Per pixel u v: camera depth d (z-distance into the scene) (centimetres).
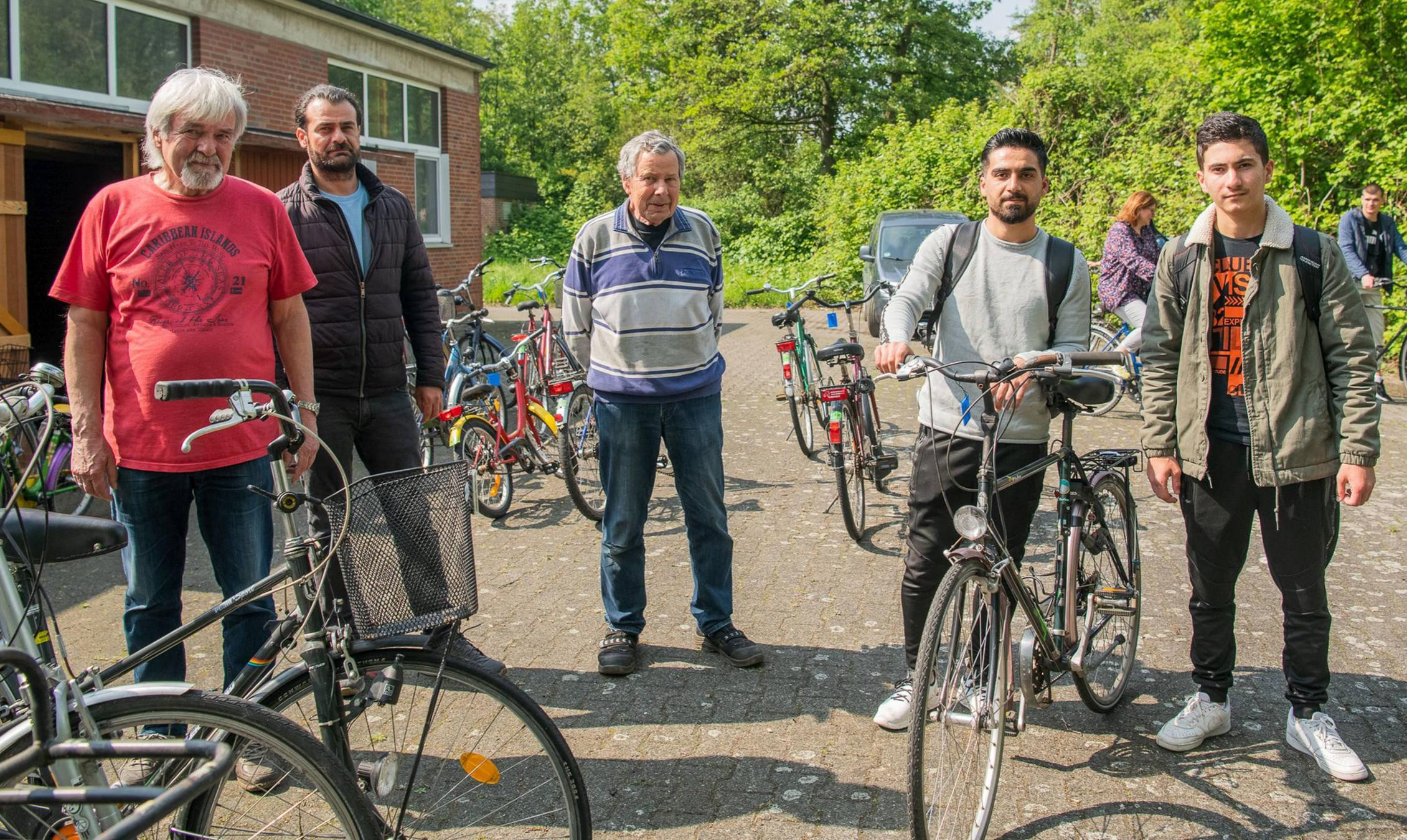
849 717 362
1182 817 300
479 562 529
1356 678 394
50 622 283
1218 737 347
